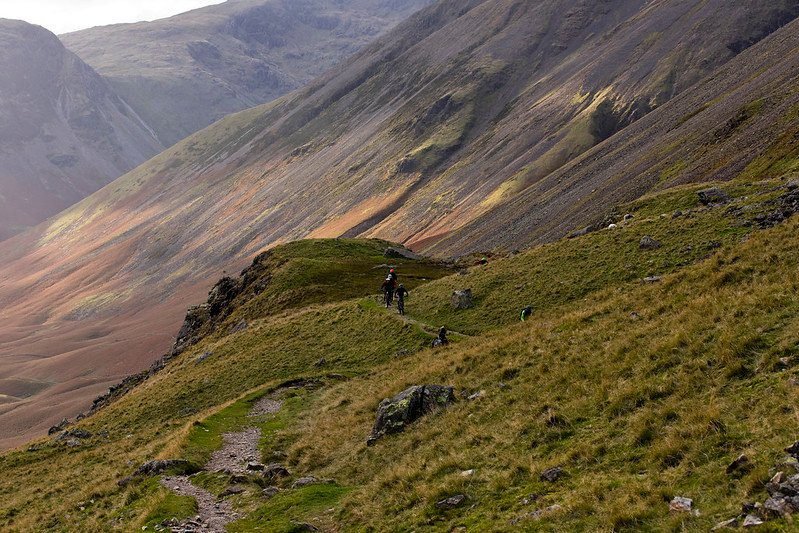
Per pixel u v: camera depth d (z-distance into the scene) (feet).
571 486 48.44
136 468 102.58
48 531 81.61
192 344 305.12
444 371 99.09
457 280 201.16
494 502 51.57
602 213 428.97
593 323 91.20
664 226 173.17
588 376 68.64
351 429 93.61
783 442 40.16
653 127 618.85
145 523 67.67
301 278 290.15
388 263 321.73
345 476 76.38
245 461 94.07
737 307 64.80
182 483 83.56
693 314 70.18
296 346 190.70
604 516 41.37
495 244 538.47
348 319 197.77
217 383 183.01
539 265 180.96
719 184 238.68
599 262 164.25
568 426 60.08
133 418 175.63
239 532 62.54
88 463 130.00
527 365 83.41
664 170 431.02
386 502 60.70
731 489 38.70
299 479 76.43
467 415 75.51
